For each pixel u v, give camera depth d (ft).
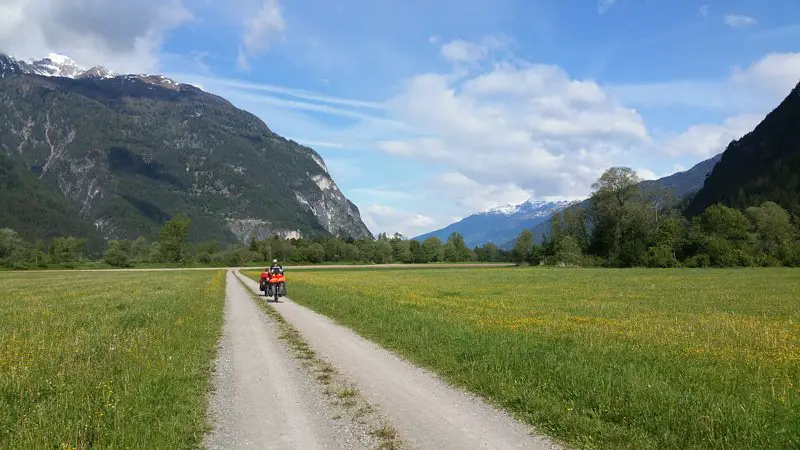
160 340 45.11
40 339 46.19
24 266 389.39
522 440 22.66
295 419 25.91
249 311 80.07
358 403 28.68
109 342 43.73
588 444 21.70
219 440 22.99
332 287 139.03
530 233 472.44
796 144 511.81
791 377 32.40
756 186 486.38
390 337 50.08
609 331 51.75
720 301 89.81
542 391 28.91
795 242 282.15
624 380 29.19
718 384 29.58
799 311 73.56
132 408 25.55
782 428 21.70
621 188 316.81
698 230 290.56
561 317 64.90
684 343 44.50
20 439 21.18
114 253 435.94
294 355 43.09
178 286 149.89
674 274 197.36
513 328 53.67
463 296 106.22
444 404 28.30
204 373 36.27
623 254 304.71
